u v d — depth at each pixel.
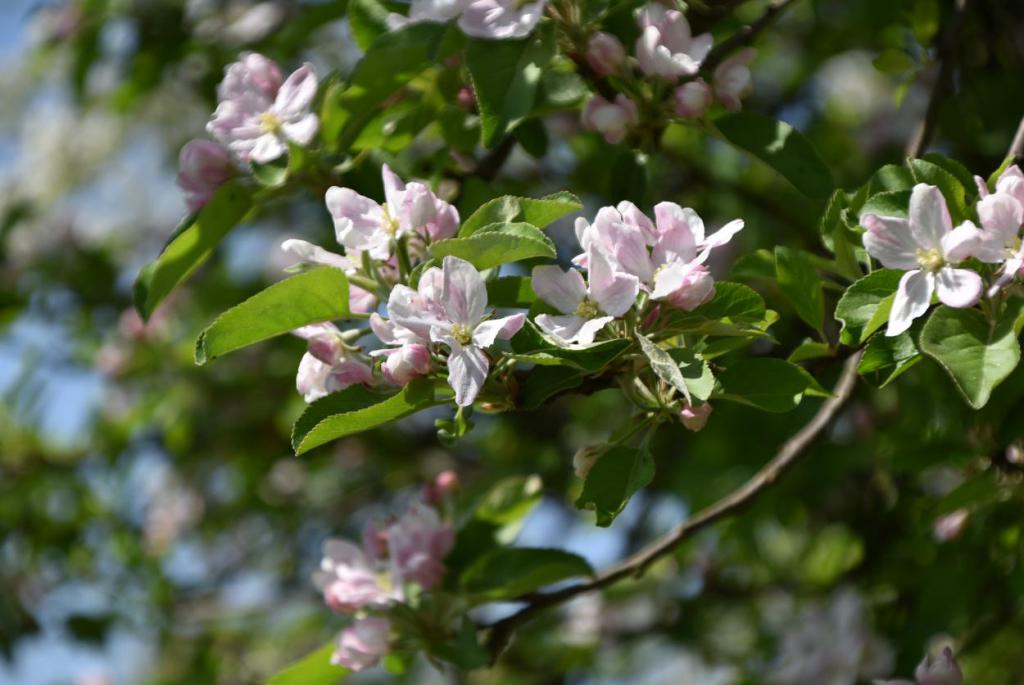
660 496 5.88
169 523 7.17
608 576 3.44
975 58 4.88
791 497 4.95
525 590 3.43
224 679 6.77
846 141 6.25
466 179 3.42
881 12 4.91
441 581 3.37
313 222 6.48
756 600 5.80
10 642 6.45
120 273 7.16
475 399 2.54
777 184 5.82
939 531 4.31
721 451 5.16
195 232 3.20
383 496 6.82
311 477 6.99
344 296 2.66
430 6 2.93
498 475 6.11
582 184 5.14
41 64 6.71
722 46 3.39
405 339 2.49
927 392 4.47
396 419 2.55
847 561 5.43
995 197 2.41
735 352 3.95
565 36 3.07
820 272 3.69
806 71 5.99
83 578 6.67
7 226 6.95
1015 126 4.76
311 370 2.75
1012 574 4.08
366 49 3.31
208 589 7.10
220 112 3.15
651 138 3.20
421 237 2.70
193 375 6.63
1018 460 3.83
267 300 2.62
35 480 6.61
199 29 5.52
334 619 6.54
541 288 2.49
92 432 6.79
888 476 4.79
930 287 2.44
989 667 5.24
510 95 2.89
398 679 6.19
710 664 5.77
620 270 2.51
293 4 5.35
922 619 4.27
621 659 6.04
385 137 3.40
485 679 6.05
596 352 2.44
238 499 6.96
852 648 4.77
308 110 3.19
